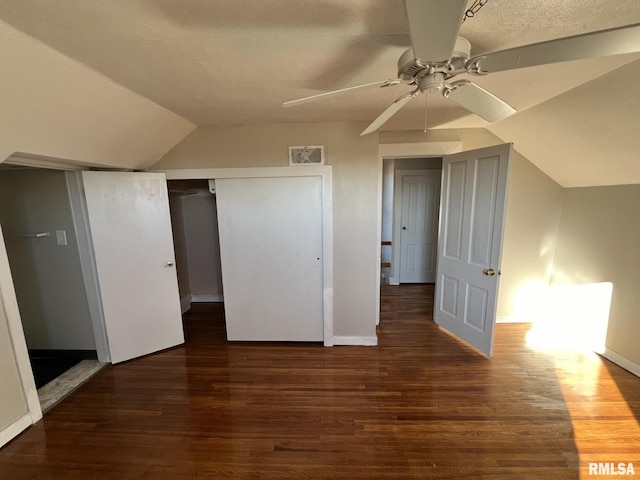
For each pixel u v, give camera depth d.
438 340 3.14
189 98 2.08
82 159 2.22
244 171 2.83
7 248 2.68
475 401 2.18
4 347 1.87
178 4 1.10
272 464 1.71
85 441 1.88
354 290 2.98
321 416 2.07
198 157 2.84
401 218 4.99
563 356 2.75
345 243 2.91
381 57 1.52
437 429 1.93
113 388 2.41
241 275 3.03
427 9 0.82
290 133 2.77
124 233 2.69
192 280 4.34
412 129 3.08
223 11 1.14
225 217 2.94
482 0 1.09
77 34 1.29
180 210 4.05
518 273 3.36
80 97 1.74
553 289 3.29
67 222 2.61
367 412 2.10
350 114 2.49
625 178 2.45
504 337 3.12
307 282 3.01
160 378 2.54
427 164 4.84
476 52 1.49
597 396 2.21
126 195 2.67
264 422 2.02
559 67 1.65
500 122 2.78
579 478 1.59
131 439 1.90
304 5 1.11
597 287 2.76
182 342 3.11
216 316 3.86
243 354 2.92
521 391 2.28
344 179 2.81
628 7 1.12
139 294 2.82
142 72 1.67
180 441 1.88
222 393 2.33
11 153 1.74
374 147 2.76
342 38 1.34
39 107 1.61
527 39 1.36
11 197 2.59
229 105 2.23
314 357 2.84
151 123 2.37
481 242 2.72
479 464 1.69
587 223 2.86
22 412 1.96
